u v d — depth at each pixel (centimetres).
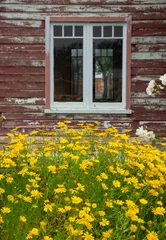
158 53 673
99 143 327
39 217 222
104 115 685
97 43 673
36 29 668
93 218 202
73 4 663
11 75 676
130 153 269
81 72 676
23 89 678
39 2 665
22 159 276
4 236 203
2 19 668
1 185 245
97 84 678
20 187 249
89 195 242
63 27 671
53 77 677
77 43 672
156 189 242
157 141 453
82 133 311
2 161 254
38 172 266
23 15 667
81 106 680
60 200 219
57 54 673
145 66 674
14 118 682
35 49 672
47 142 317
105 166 267
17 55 673
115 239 209
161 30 670
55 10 665
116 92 679
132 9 666
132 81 678
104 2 664
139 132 344
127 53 669
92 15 664
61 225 207
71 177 246
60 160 279
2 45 671
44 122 684
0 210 213
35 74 675
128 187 242
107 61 673
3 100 680
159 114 682
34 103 680
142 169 247
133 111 682
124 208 214
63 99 680
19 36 671
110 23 669
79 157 275
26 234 202
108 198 230
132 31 671
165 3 666
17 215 217
